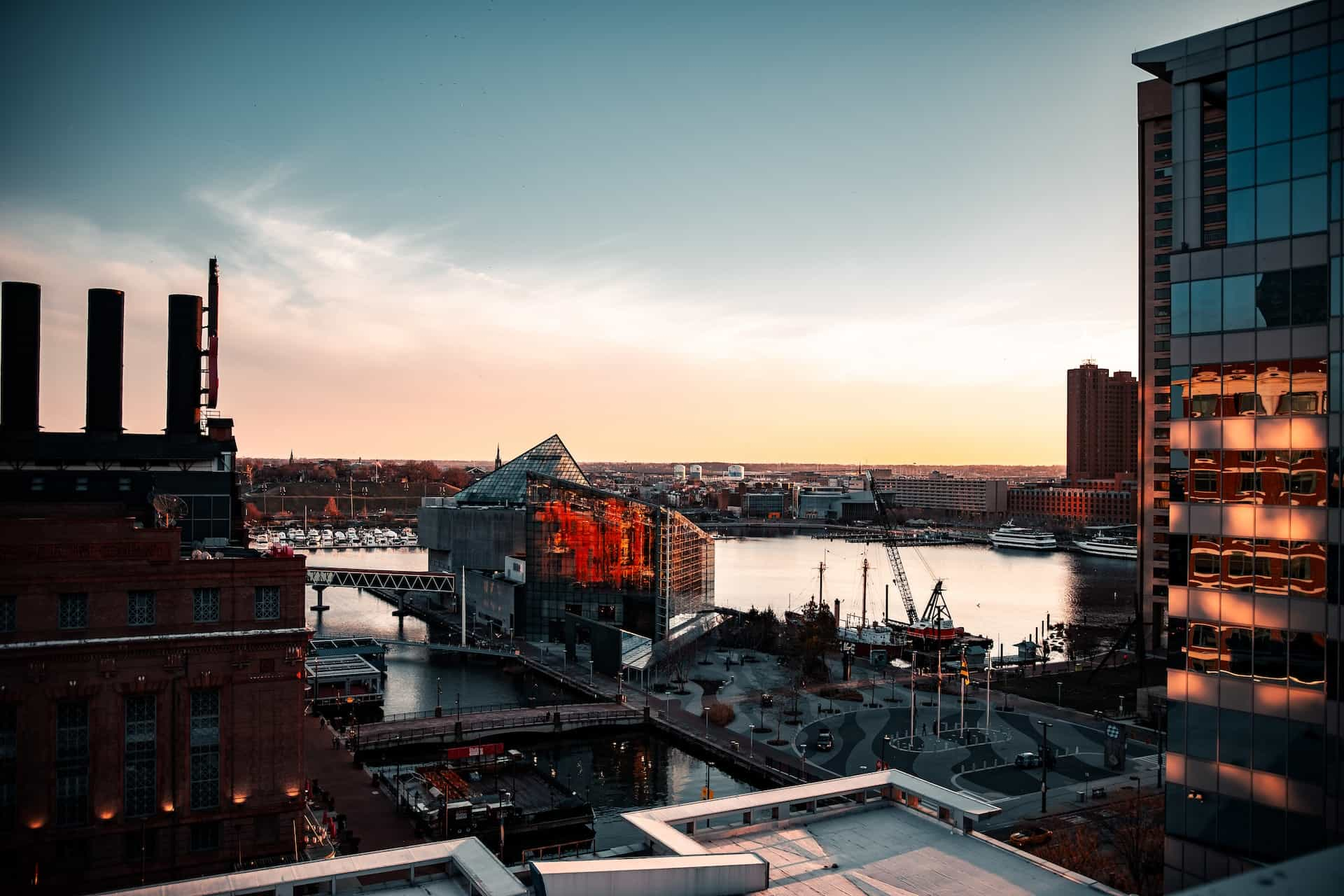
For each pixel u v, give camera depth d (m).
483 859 35.03
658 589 165.88
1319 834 45.28
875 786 42.84
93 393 110.62
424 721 117.19
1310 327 46.16
